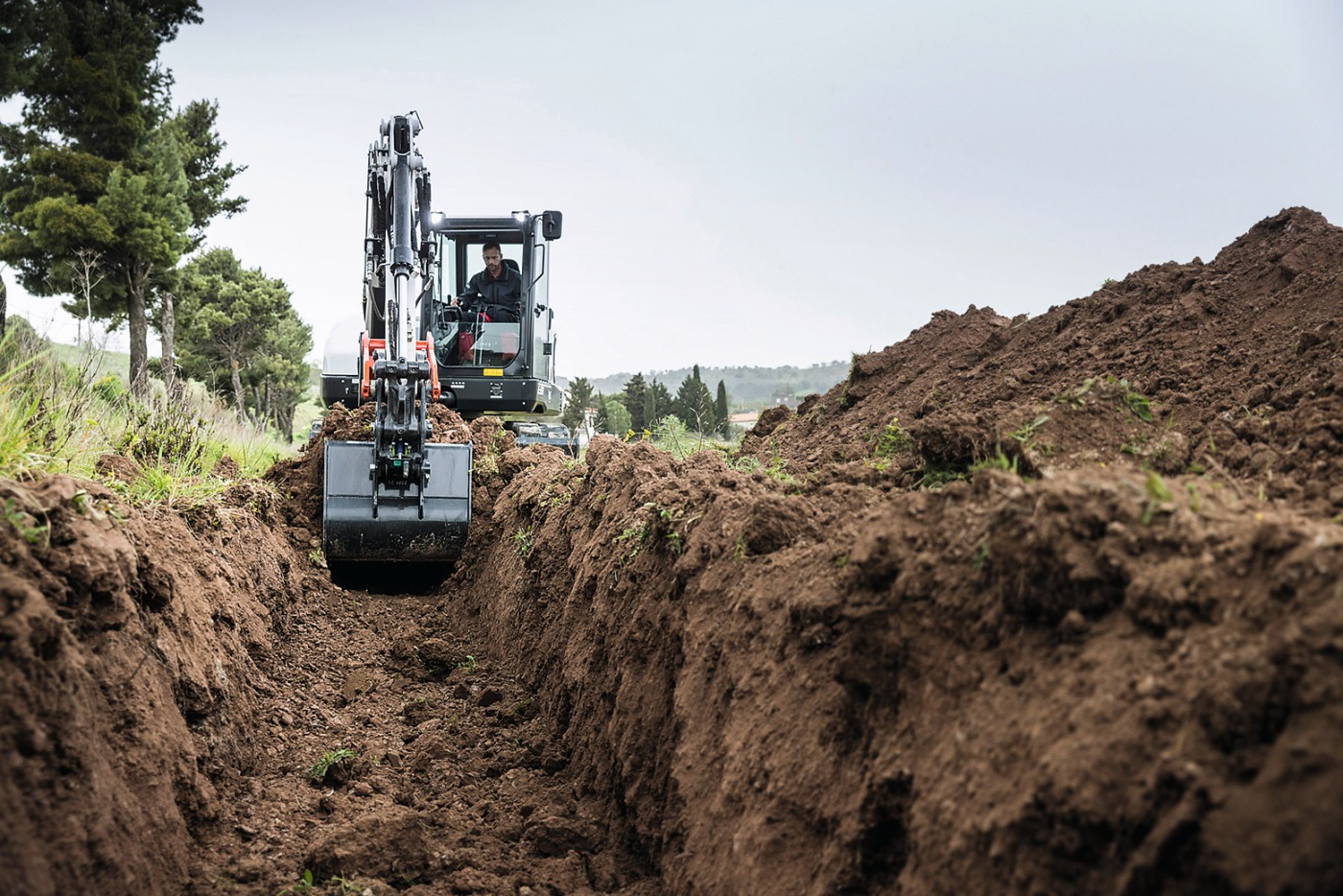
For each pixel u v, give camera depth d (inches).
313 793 185.0
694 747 143.2
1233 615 76.7
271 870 150.0
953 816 87.9
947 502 111.3
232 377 2090.3
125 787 130.6
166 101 1179.3
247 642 225.5
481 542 353.4
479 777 203.3
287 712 216.7
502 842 171.0
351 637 300.4
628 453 246.4
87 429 240.5
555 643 232.2
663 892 141.4
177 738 151.7
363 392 375.2
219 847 154.6
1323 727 63.9
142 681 144.5
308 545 346.9
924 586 105.1
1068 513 90.2
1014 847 79.7
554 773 200.2
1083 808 74.0
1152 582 81.9
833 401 333.1
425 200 362.0
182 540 205.2
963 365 279.0
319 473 372.8
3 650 107.4
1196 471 147.6
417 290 346.3
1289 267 207.9
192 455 295.7
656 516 187.0
